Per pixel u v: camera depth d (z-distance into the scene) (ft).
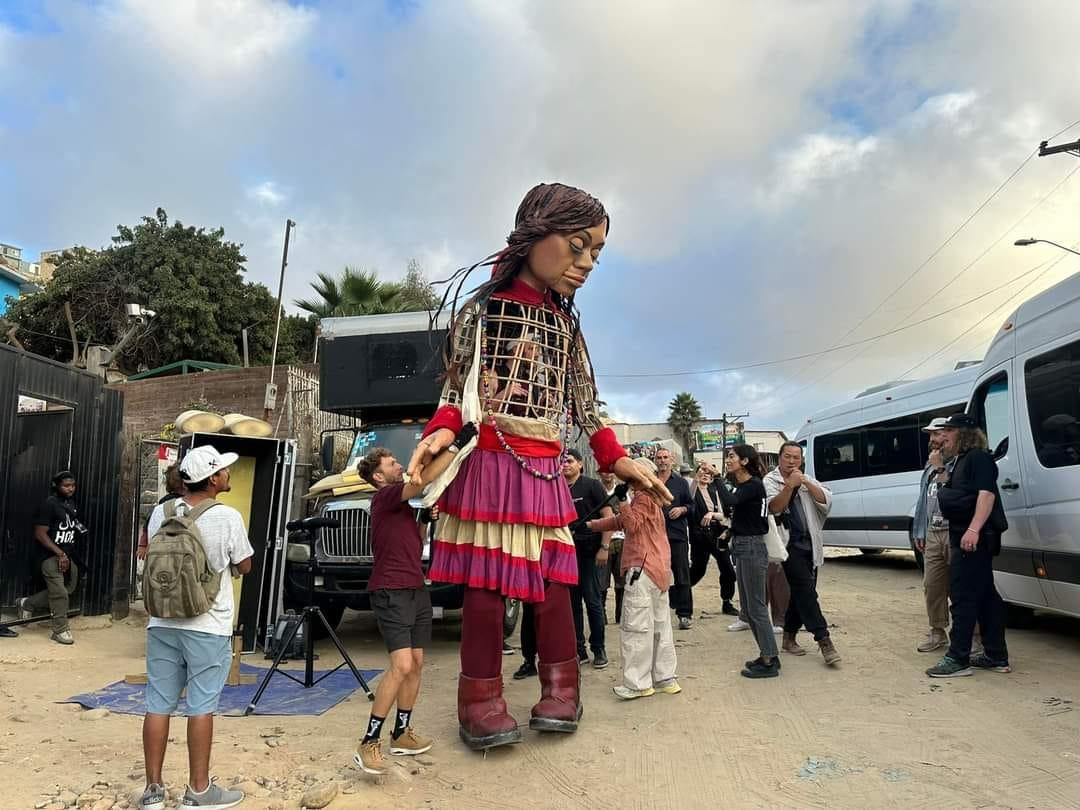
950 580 19.16
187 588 11.52
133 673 21.29
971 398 25.36
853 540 43.93
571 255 15.29
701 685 19.19
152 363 79.10
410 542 15.06
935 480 21.62
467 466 15.17
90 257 81.61
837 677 19.33
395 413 31.37
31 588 27.43
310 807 12.05
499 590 14.96
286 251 46.52
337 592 23.94
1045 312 20.95
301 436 46.62
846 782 12.79
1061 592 19.97
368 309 72.43
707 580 44.19
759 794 12.48
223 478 12.91
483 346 15.38
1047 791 12.19
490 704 14.83
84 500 29.60
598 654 21.94
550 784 13.19
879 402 42.29
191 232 83.25
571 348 16.79
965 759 13.58
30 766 13.70
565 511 15.69
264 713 17.63
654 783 13.10
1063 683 18.03
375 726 13.55
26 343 78.07
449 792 12.89
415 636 14.84
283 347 86.22
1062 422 19.75
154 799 11.59
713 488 30.86
